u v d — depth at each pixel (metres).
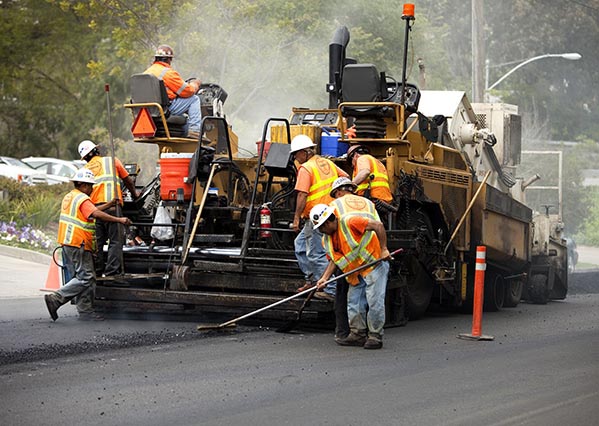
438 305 24.98
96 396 12.00
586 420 11.07
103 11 40.28
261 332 17.53
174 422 10.77
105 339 16.38
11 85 52.47
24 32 50.16
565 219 66.19
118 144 46.50
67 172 52.88
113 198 19.20
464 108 24.56
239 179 19.94
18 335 16.84
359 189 18.36
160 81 19.83
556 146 71.75
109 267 18.91
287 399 11.94
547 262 27.45
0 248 30.61
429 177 20.52
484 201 22.38
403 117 19.30
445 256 21.59
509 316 22.56
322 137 20.38
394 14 44.97
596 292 32.56
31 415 11.03
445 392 12.45
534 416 11.21
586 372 13.95
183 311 18.64
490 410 11.48
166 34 39.81
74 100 53.69
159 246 19.58
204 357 14.73
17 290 24.12
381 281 15.94
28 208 35.81
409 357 15.16
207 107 21.69
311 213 15.73
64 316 19.72
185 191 19.12
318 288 15.95
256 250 18.42
